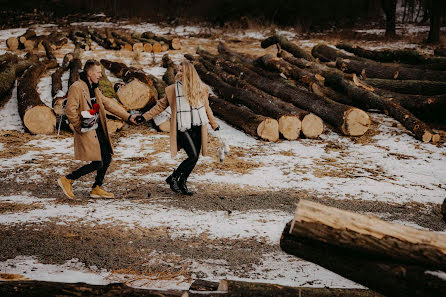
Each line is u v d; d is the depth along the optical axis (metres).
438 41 17.67
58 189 5.40
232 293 2.36
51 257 3.54
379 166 6.53
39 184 5.55
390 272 2.20
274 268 3.51
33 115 7.68
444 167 6.44
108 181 5.71
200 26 24.27
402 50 11.58
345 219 2.29
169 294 2.35
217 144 7.47
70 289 2.38
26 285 2.40
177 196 5.21
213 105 9.08
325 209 2.34
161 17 27.38
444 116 8.52
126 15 28.69
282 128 7.68
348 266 2.33
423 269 2.15
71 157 6.67
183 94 4.85
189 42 19.03
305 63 10.88
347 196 5.30
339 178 5.98
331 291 2.48
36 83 10.70
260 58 11.07
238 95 9.23
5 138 7.50
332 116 8.11
